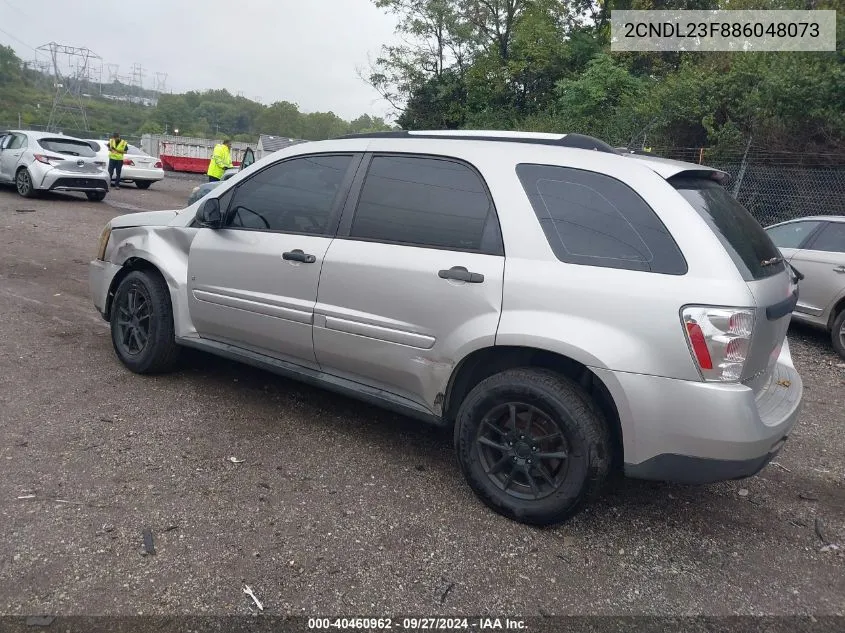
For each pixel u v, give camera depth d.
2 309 6.32
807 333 8.22
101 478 3.40
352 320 3.67
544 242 3.18
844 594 2.90
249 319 4.17
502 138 3.53
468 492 3.54
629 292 2.94
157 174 20.25
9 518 2.99
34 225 11.32
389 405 3.69
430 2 24.31
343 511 3.27
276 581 2.71
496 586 2.79
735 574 3.00
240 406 4.46
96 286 5.16
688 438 2.86
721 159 13.23
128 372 4.92
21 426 3.90
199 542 2.93
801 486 3.93
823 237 7.53
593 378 3.16
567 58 22.97
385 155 3.81
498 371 3.46
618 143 16.06
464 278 3.28
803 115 12.55
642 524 3.37
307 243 3.91
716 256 2.89
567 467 3.08
